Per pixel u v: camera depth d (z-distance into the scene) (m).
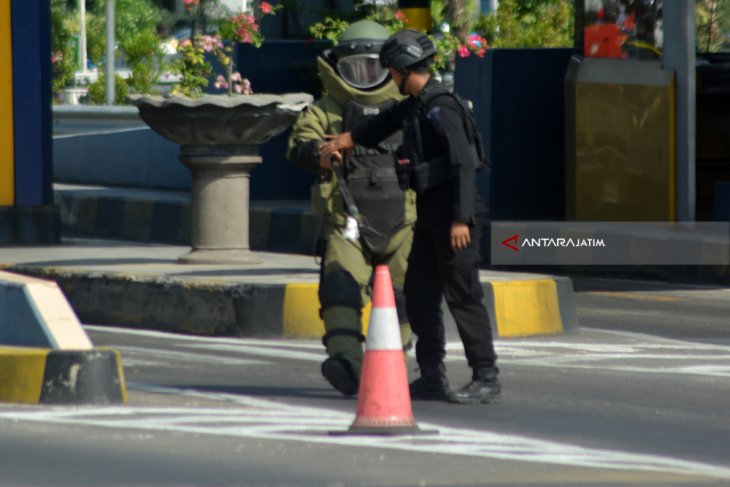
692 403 33.97
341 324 33.06
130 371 37.41
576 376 38.09
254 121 49.59
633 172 74.06
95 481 23.80
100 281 48.41
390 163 33.91
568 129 76.25
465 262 32.50
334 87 33.88
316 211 34.66
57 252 58.88
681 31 72.44
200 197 51.12
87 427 28.38
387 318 28.38
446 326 45.03
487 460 25.94
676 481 24.67
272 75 83.56
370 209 33.81
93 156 103.50
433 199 32.31
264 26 89.56
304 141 33.88
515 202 78.19
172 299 46.38
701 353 43.62
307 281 45.47
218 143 50.34
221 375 36.97
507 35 111.56
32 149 66.56
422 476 24.36
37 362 31.03
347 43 33.84
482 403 33.12
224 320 45.06
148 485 23.53
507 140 78.00
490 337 33.22
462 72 79.31
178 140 50.44
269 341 44.09
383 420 28.31
